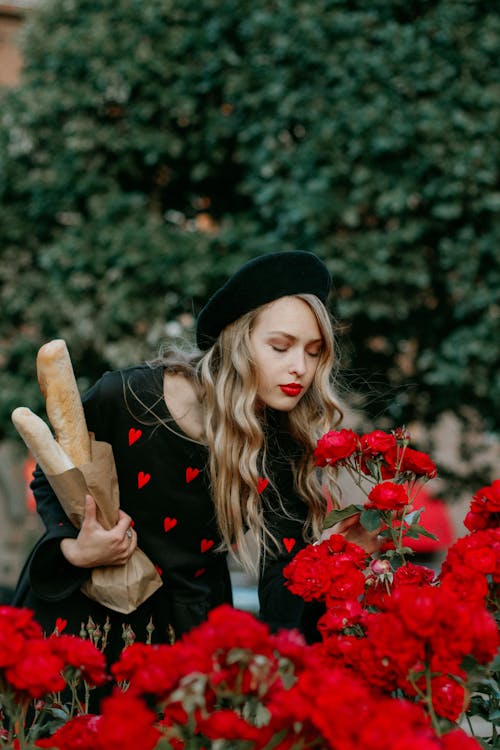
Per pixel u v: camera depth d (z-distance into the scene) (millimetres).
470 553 1657
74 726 1471
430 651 1386
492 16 6168
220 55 6734
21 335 7457
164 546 2176
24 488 11781
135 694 1331
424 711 1457
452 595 1371
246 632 1265
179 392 2219
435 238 6496
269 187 6348
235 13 6664
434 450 7469
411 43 6102
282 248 6434
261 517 2186
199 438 2188
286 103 6312
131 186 7449
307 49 6305
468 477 7344
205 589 2209
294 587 1827
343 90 6219
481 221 6270
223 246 6781
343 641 1606
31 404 7180
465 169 5914
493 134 6059
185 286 6625
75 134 7102
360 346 6871
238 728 1225
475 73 6156
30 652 1419
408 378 6957
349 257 6176
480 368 6250
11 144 7469
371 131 6062
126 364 6715
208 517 2197
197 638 1298
